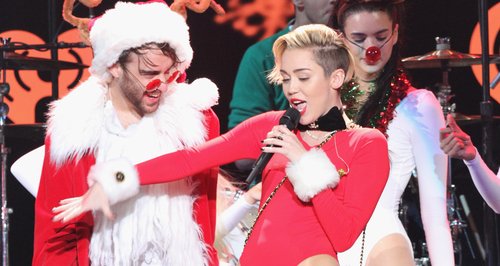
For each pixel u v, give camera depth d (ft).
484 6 56.03
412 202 56.49
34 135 59.41
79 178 31.58
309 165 28.02
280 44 29.96
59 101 31.91
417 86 65.67
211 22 64.54
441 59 55.31
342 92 37.63
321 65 29.35
